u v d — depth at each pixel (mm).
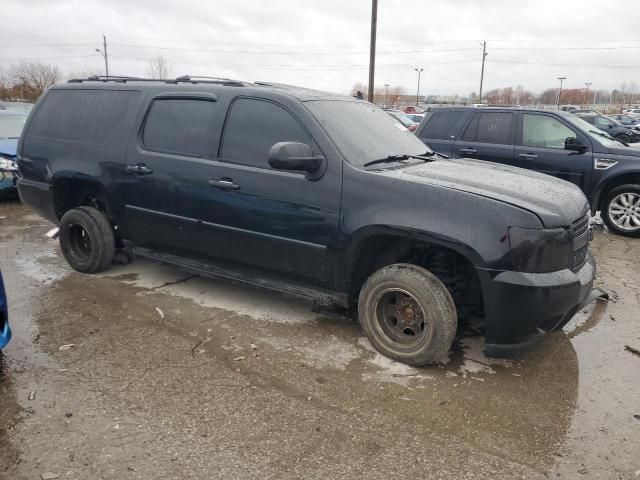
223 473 2586
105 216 5246
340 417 3080
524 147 8141
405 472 2639
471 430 2998
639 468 2711
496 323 3439
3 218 7992
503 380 3564
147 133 4746
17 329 4102
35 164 5426
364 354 3855
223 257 4449
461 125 8664
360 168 3803
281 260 4125
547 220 3361
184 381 3412
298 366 3652
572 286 3438
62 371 3492
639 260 6453
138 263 5750
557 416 3156
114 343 3910
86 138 5105
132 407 3109
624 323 4543
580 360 3883
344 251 3811
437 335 3557
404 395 3336
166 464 2635
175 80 4887
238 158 4238
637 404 3303
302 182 3914
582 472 2672
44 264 5727
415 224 3502
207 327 4227
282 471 2613
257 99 4238
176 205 4535
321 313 4551
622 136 20891
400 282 3646
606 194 7828
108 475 2543
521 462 2738
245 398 3240
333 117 4164
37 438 2803
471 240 3373
